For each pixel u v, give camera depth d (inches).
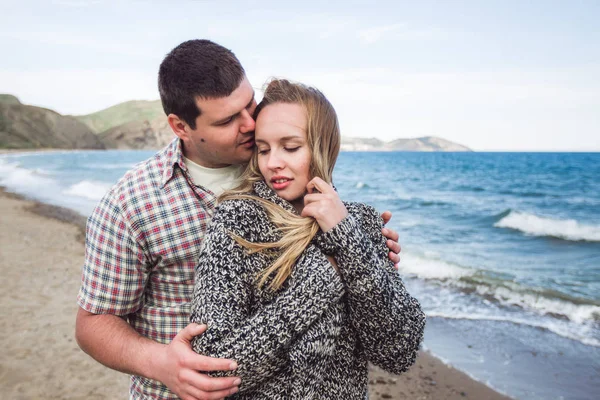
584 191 1126.4
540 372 198.1
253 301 55.7
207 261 54.6
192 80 62.2
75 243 439.5
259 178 64.8
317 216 56.4
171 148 71.7
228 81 62.9
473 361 209.0
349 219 57.0
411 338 57.7
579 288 318.7
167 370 52.4
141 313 72.3
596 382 189.6
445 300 291.9
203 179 73.9
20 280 305.6
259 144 62.3
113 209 67.1
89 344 65.1
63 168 1738.4
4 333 222.8
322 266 54.4
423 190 1183.6
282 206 60.7
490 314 266.7
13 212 633.0
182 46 66.4
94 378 187.9
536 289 313.6
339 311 56.3
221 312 51.3
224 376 49.4
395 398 180.5
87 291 66.9
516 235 558.3
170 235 68.5
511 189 1187.9
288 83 62.7
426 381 192.7
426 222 666.8
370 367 208.7
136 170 70.6
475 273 357.1
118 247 66.8
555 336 235.0
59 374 189.0
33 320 240.2
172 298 71.4
